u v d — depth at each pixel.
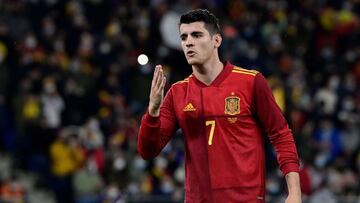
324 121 62.91
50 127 56.41
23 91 57.41
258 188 18.25
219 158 18.27
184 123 18.62
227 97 18.42
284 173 18.33
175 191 50.56
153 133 18.28
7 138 56.72
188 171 18.69
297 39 75.56
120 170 53.03
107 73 62.34
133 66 63.31
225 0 76.44
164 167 54.03
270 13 76.44
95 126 56.34
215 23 18.73
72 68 60.78
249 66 67.00
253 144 18.38
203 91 18.58
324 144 60.19
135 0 70.75
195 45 18.50
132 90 62.19
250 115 18.45
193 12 18.66
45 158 55.81
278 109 18.50
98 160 53.62
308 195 52.53
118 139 56.19
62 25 65.38
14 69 58.72
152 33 66.50
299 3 79.31
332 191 56.16
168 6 69.69
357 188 57.16
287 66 70.88
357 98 69.50
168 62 63.59
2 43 59.19
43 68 59.69
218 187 18.19
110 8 69.31
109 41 64.62
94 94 60.44
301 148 59.12
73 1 67.75
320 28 77.94
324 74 72.19
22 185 54.09
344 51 77.38
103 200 51.53
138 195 51.22
